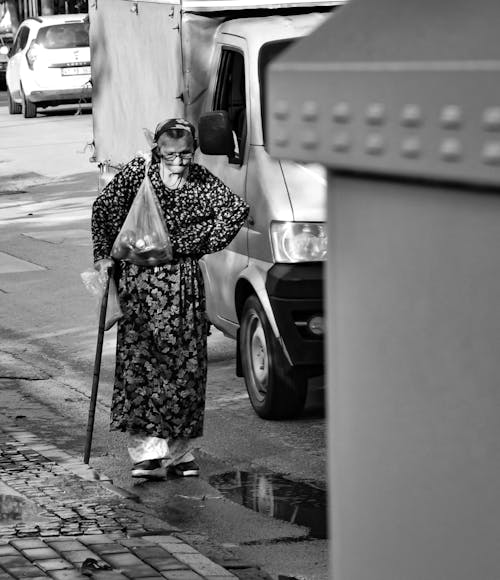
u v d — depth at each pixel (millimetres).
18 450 8117
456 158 1766
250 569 6004
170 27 10266
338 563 2207
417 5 1941
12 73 39125
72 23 37688
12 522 6445
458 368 1905
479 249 1837
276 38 9312
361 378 2096
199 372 7676
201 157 9969
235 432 8938
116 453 8445
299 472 7918
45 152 30750
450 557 1958
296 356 8742
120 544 5988
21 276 16156
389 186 1974
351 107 1932
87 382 10797
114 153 12258
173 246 7449
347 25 2037
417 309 1958
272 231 8797
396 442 2039
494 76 1706
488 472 1873
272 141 2102
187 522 6887
